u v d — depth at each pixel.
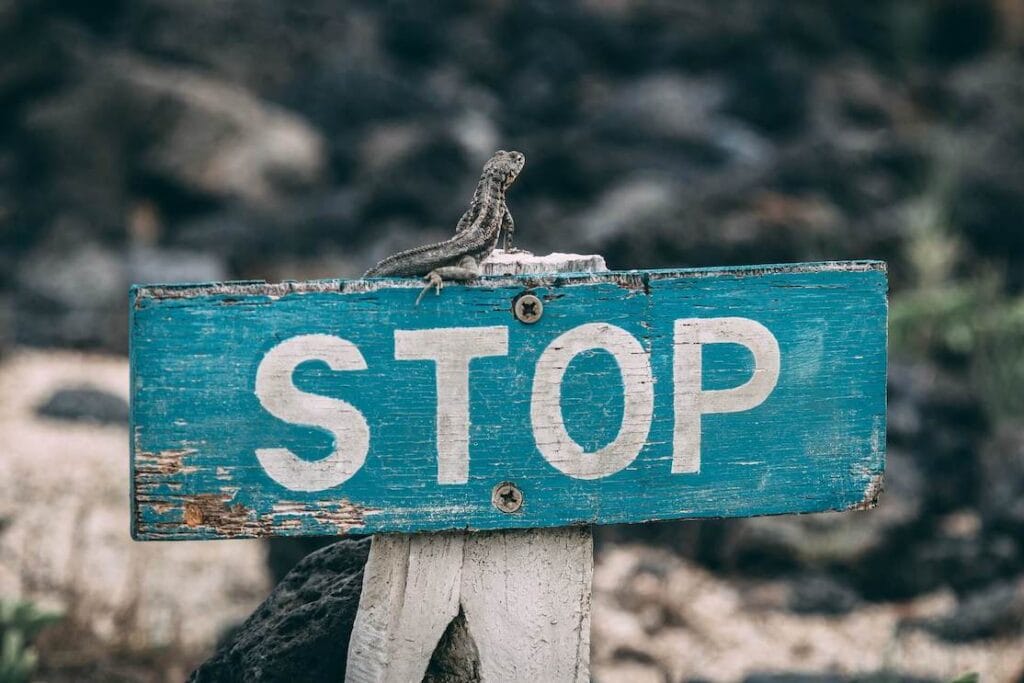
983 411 10.35
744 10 21.23
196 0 19.58
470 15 21.23
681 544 8.66
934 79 20.67
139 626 6.73
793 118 18.66
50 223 15.59
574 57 20.28
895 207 14.02
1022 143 14.82
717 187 14.03
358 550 3.89
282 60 19.64
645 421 2.99
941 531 8.88
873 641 7.55
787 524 8.40
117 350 12.30
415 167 15.59
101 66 17.36
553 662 3.03
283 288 2.86
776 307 3.04
